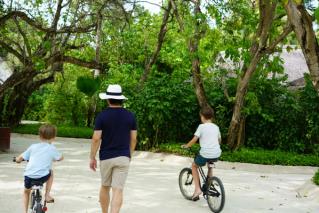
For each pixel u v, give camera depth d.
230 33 14.92
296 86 21.33
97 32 14.48
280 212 8.14
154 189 9.84
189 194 9.02
